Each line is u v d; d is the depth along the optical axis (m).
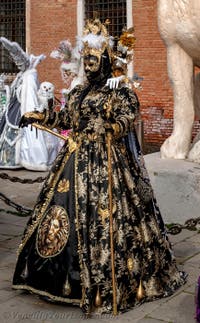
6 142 9.63
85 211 3.46
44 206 3.66
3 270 4.29
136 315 3.41
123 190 3.56
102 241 3.44
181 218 5.68
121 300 3.44
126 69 3.79
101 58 3.69
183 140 6.18
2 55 15.24
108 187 3.51
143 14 13.08
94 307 3.40
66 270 3.44
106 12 13.85
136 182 3.67
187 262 4.47
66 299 3.43
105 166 3.56
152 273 3.64
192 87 6.13
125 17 13.59
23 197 7.36
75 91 3.89
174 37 5.90
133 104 3.61
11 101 9.95
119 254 3.45
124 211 3.53
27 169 9.50
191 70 6.06
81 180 3.53
